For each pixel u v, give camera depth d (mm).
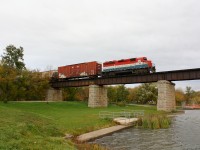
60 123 34188
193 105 144500
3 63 68500
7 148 15766
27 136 20109
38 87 81125
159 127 38344
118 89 123562
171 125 42062
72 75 86750
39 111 57188
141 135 31375
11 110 34250
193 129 36844
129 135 31344
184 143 26188
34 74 81125
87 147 21469
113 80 75750
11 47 79750
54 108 66875
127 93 125062
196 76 61156
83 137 27938
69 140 23594
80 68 84375
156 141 27312
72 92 115188
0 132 19062
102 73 79062
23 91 71812
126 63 72562
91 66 81000
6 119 26172
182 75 63438
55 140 20219
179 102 157500
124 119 44156
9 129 20422
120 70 73688
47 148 17266
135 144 25719
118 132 33812
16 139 18547
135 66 70312
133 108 78812
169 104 67250
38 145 17641
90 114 50312
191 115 66750
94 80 80750
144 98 116812
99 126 35875
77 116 45875
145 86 120812
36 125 25688
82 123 36219
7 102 67125
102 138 29109
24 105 66188
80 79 85000
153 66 70688
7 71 66312
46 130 25516
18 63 79500
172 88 71000
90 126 34562
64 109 66500
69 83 88688
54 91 95625
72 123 35688
